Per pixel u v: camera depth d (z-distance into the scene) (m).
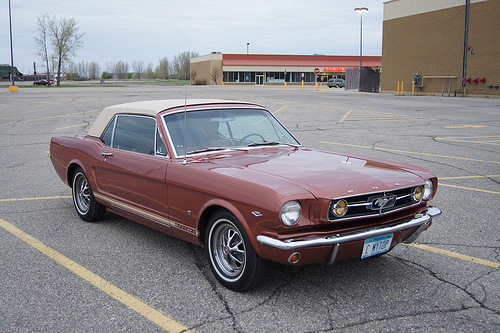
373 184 3.39
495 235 4.87
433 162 8.95
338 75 71.69
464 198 6.35
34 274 3.91
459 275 3.87
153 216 4.21
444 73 31.61
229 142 4.36
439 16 31.52
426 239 4.77
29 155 10.10
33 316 3.19
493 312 3.22
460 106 22.09
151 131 4.35
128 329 3.01
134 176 4.36
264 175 3.44
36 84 71.12
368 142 11.63
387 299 3.42
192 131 4.28
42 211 5.88
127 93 33.16
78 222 5.43
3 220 5.48
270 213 3.06
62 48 64.56
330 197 3.12
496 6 27.48
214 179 3.49
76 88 44.84
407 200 3.65
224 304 3.36
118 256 4.32
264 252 3.19
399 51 35.56
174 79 103.12
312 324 3.05
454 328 3.00
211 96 29.20
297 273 3.92
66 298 3.46
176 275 3.88
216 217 3.55
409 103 24.31
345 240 3.12
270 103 24.45
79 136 5.68
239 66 69.88
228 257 3.65
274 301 3.39
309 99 27.66
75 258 4.27
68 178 5.64
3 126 15.38
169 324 3.07
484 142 11.65
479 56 28.92
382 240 3.40
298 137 12.53
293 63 71.06
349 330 2.97
